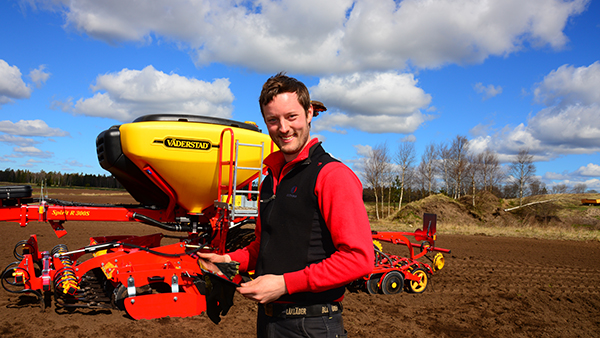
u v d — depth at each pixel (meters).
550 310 6.11
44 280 4.79
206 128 5.78
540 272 8.73
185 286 4.86
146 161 5.62
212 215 6.55
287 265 1.68
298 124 1.70
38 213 5.53
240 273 2.11
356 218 1.51
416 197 68.31
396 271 6.58
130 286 4.49
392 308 5.86
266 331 1.78
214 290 1.67
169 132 5.62
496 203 29.69
